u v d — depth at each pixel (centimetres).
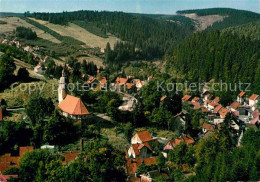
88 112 9806
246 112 13675
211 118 12788
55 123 8588
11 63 12788
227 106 15525
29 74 13825
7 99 10862
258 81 16188
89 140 9044
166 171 7431
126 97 13900
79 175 5956
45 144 8581
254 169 6381
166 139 10056
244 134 9150
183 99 15675
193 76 19938
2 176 6259
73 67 19188
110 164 6656
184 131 10625
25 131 8519
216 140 8256
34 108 9031
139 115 10744
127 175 7188
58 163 6266
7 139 7931
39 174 6100
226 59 19075
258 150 7431
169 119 10662
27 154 6638
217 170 6475
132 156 8569
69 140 8956
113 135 9675
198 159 7775
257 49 19875
